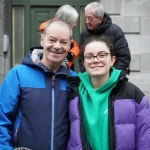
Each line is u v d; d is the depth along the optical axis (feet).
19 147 7.91
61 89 8.42
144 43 18.83
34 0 20.45
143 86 18.83
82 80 8.31
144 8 18.83
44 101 8.14
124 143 7.52
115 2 18.74
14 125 8.20
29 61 8.48
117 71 8.17
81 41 13.71
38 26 20.56
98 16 12.84
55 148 7.98
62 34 8.21
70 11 12.07
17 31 20.49
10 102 8.08
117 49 12.97
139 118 7.81
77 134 7.69
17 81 8.25
